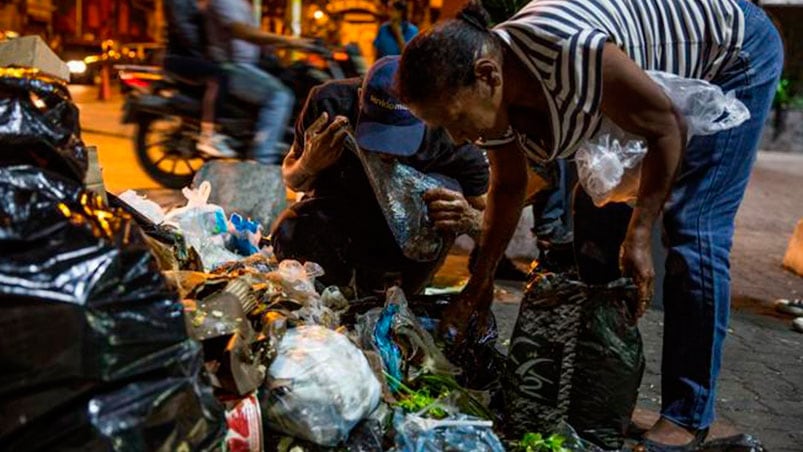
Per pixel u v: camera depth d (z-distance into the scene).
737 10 2.43
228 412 1.90
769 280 6.23
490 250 2.70
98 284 1.54
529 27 2.16
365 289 3.04
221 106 6.51
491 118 2.24
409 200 2.85
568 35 2.13
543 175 3.45
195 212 3.13
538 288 2.52
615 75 2.13
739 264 6.72
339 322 2.57
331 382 2.01
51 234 1.57
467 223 2.88
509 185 2.63
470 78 2.15
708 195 2.56
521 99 2.28
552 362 2.50
